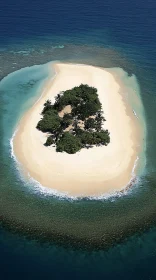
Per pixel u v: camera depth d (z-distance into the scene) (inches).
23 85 4175.7
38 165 2997.0
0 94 3998.5
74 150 3093.0
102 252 2345.0
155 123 3607.3
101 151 3142.2
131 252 2352.4
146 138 3383.4
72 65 4643.2
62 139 3171.8
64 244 2385.6
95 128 3376.0
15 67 4606.3
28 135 3336.6
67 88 4050.2
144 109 3814.0
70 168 2955.2
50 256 2308.1
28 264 2251.5
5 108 3750.0
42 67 4601.4
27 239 2415.1
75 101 3661.4
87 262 2281.0
